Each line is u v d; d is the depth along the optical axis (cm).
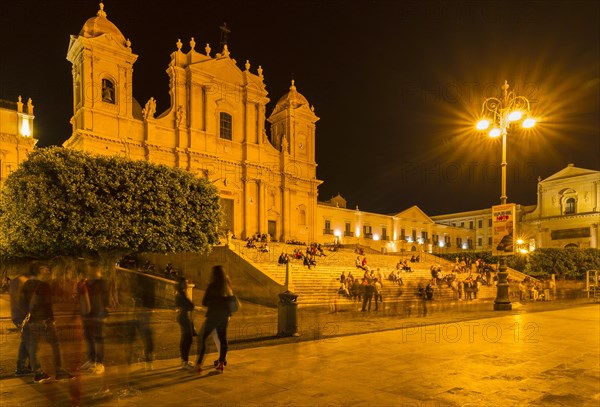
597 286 3102
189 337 762
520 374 739
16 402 586
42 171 1706
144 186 1878
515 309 2008
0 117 3725
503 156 1953
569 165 6444
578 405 586
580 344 1016
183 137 3797
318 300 2205
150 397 606
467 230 7319
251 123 4275
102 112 3375
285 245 3856
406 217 6241
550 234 6525
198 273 2577
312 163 4781
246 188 4125
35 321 677
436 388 656
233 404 580
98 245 1709
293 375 721
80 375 634
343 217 5462
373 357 860
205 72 3934
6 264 2005
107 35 3406
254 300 2278
